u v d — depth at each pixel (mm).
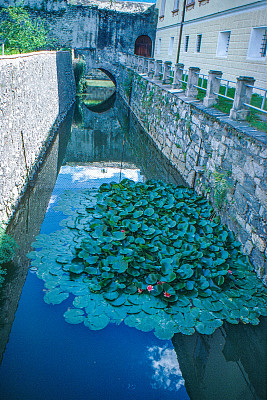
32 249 6500
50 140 13758
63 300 5297
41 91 12609
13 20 22828
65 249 6504
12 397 3889
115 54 26078
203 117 8594
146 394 4066
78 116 20656
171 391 4113
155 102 14297
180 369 4375
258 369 4527
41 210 8156
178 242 6277
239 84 7016
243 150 6383
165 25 20688
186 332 4766
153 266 5695
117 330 4809
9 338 4664
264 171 5578
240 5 10734
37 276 5777
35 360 4383
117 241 6379
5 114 7496
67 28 24656
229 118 7465
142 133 16906
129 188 8773
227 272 5676
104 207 7832
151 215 7250
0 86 7172
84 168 11969
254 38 10148
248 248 6164
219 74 8617
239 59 11039
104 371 4285
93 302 5211
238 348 4656
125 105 23219
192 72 10188
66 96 21125
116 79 27391
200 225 7016
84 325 4871
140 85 18047
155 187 8883
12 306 5184
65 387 4074
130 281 5555
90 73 35031
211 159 8094
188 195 8445
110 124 19359
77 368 4320
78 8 24172
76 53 25703
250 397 4102
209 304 5211
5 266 6016
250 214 6094
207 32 13586
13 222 7496
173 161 11562
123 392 4066
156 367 4406
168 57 19969
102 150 14492
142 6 25719
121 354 4516
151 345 4652
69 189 9695
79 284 5598
